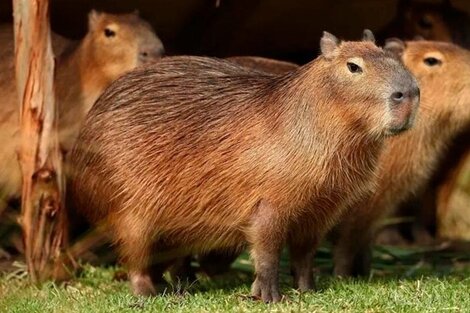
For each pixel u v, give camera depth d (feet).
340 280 69.05
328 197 61.77
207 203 62.95
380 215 73.97
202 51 96.37
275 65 76.95
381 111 59.57
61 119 80.94
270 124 61.36
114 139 65.31
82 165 67.31
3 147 78.74
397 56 63.77
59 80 81.76
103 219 66.54
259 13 96.58
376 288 64.28
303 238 63.77
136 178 64.34
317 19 98.37
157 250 66.39
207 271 74.23
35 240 71.10
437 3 94.63
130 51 80.89
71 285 70.28
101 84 81.76
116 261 77.20
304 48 100.89
